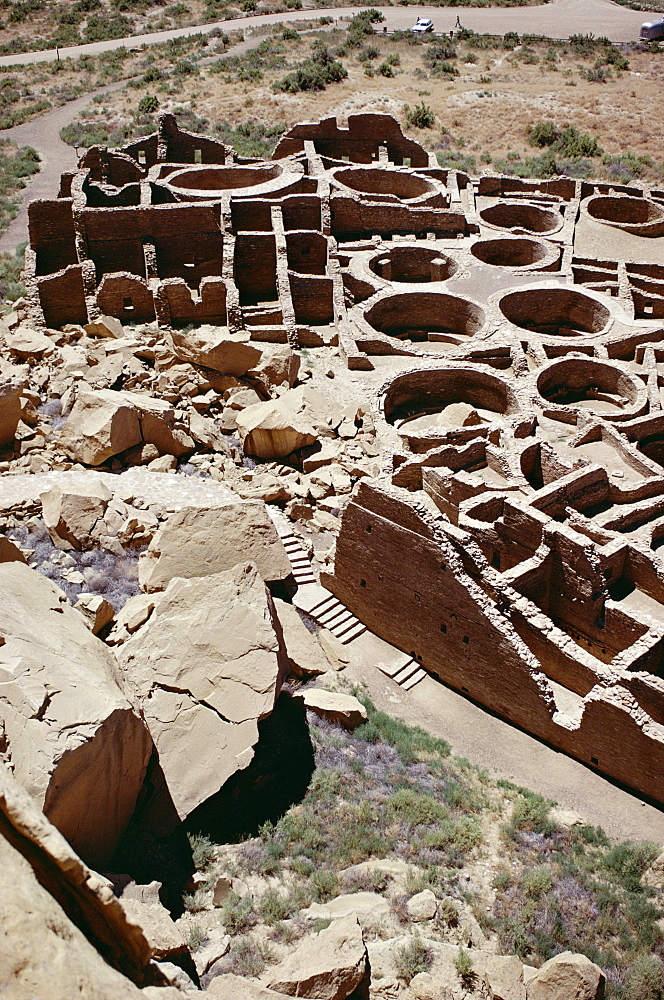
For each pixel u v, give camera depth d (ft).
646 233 166.30
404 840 55.21
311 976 40.63
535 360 118.42
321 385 109.40
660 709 63.31
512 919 50.34
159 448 91.40
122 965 34.83
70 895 33.17
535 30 302.04
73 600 68.18
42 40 299.79
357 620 80.07
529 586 74.08
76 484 78.13
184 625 58.59
